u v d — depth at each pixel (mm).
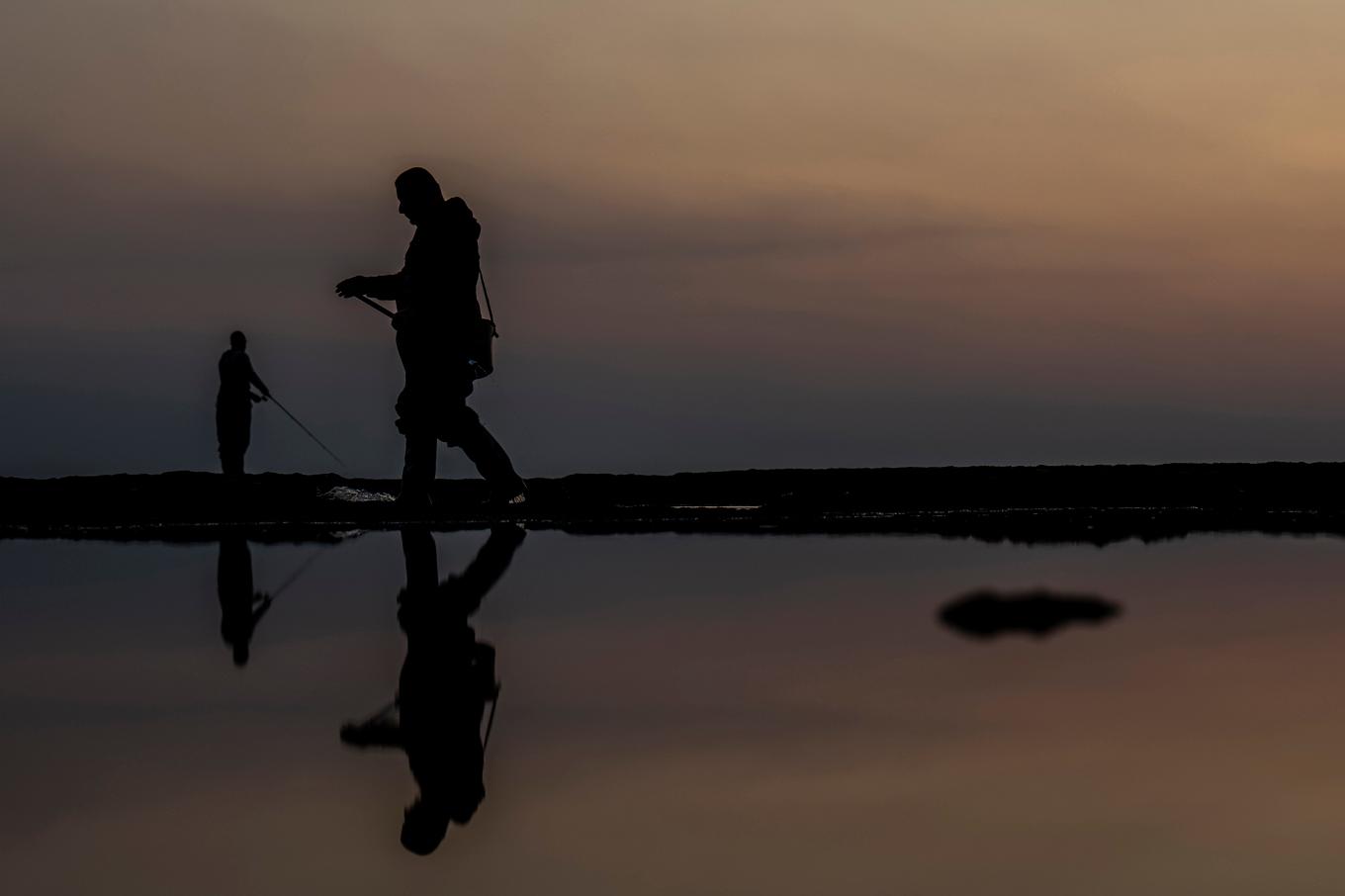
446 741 6332
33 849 4852
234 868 4629
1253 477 21938
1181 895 4195
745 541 15227
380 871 4586
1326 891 4207
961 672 7648
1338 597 10328
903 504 20344
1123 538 14953
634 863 4605
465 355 18672
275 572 13016
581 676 7738
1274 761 5660
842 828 4906
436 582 12016
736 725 6508
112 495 22078
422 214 18547
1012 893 4246
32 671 8266
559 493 22500
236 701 7281
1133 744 5984
